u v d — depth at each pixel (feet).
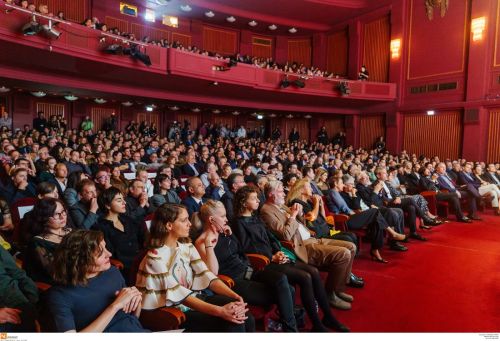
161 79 33.30
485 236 17.10
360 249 14.56
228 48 50.08
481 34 35.17
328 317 8.18
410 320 8.71
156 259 5.92
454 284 11.06
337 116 50.80
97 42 26.35
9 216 10.49
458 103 37.06
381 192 18.44
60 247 5.01
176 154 25.66
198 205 12.01
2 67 26.78
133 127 42.39
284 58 52.49
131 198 11.53
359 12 45.34
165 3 38.96
